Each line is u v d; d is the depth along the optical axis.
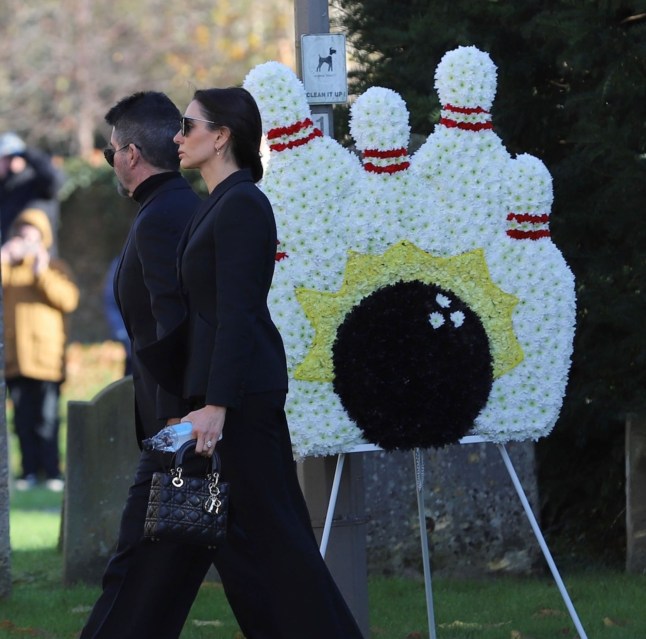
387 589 22.23
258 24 67.94
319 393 16.05
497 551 23.22
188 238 14.13
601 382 23.55
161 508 13.24
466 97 16.39
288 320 16.00
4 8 73.69
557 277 16.55
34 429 42.78
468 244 16.36
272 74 15.98
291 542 13.98
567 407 23.62
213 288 13.79
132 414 23.94
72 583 23.84
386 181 16.23
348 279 16.12
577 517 26.45
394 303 16.11
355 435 16.08
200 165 14.41
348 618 14.32
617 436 25.02
